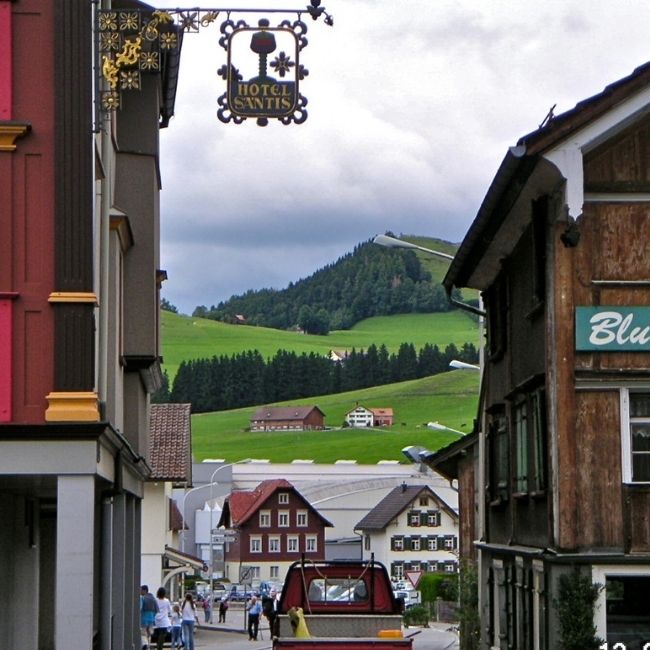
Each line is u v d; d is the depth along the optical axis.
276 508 156.50
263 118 20.14
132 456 26.39
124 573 27.42
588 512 24.58
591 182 24.98
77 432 19.34
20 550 26.72
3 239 19.91
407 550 146.38
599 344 24.81
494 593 35.47
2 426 19.19
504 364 32.84
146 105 29.27
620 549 24.47
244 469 179.38
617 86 23.83
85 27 20.22
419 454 51.97
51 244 19.98
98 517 27.14
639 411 24.91
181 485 77.94
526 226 28.77
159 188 32.81
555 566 24.56
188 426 70.81
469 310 36.59
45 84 20.19
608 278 25.02
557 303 24.88
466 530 47.59
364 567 28.19
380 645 22.92
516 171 24.78
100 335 22.64
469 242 31.06
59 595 19.12
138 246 29.03
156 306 30.77
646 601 24.36
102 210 23.22
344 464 179.38
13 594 25.70
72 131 20.08
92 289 19.91
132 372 29.11
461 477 48.94
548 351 25.19
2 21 20.17
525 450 29.23
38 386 19.72
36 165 20.09
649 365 24.86
